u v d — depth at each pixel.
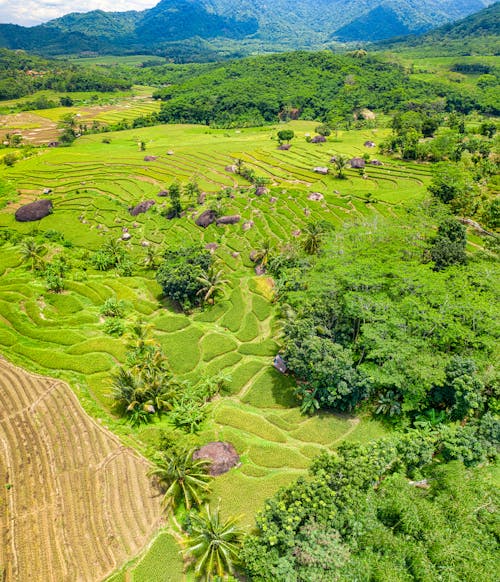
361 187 107.62
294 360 49.38
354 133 161.12
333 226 83.19
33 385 52.28
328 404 50.53
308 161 127.88
